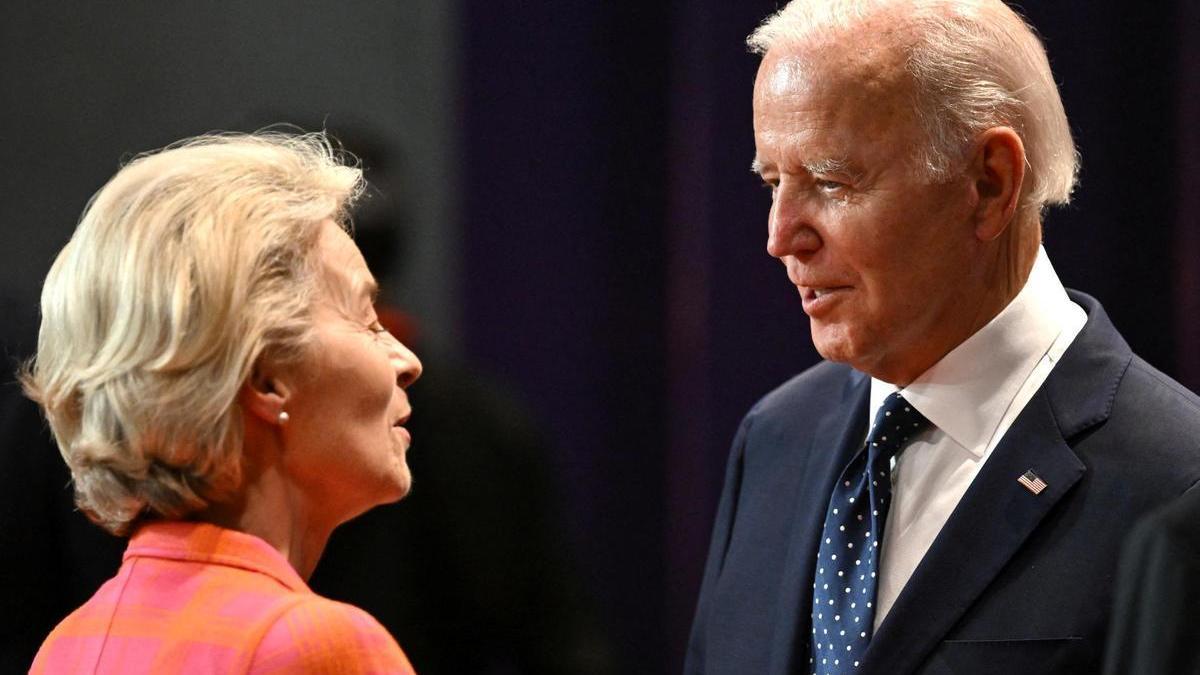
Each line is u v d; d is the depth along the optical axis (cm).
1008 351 526
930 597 509
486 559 773
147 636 397
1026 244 529
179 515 417
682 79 1107
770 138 515
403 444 463
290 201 423
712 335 1108
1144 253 916
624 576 1138
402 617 757
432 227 1136
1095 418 515
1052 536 504
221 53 1107
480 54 1136
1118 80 916
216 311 398
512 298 1161
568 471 1145
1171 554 409
